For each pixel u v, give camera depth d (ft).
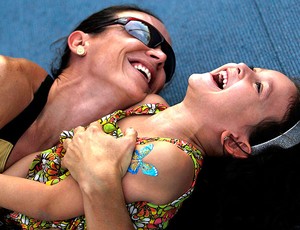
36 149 5.14
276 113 4.90
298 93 4.97
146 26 5.23
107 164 4.60
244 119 4.86
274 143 4.91
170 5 6.18
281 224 4.73
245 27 5.88
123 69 5.13
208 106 4.86
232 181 4.84
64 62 5.30
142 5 6.23
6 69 4.91
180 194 4.71
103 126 4.87
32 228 4.85
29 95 5.02
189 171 4.71
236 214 4.80
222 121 4.87
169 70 5.49
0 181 4.75
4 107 4.90
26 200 4.70
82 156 4.65
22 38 6.34
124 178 4.66
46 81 5.15
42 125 5.12
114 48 5.12
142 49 5.19
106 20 5.25
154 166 4.63
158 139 4.75
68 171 4.85
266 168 4.82
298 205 4.73
